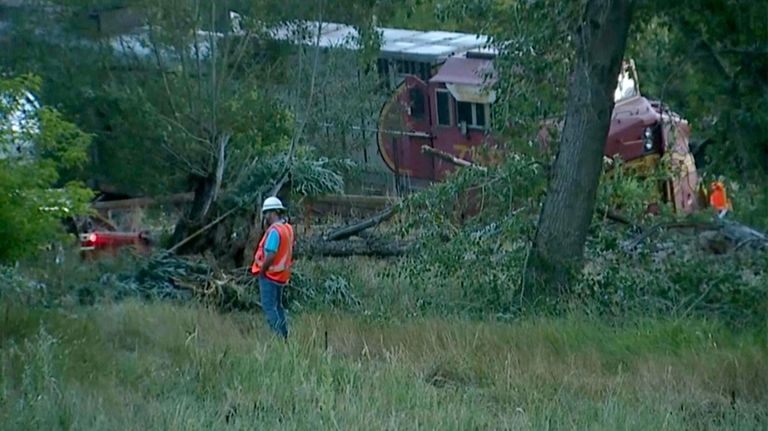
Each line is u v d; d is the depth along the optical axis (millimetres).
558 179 44375
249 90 54969
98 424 22922
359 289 46500
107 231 56750
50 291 41719
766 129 42438
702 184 48125
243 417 24250
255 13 55344
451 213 45469
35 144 35219
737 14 42000
